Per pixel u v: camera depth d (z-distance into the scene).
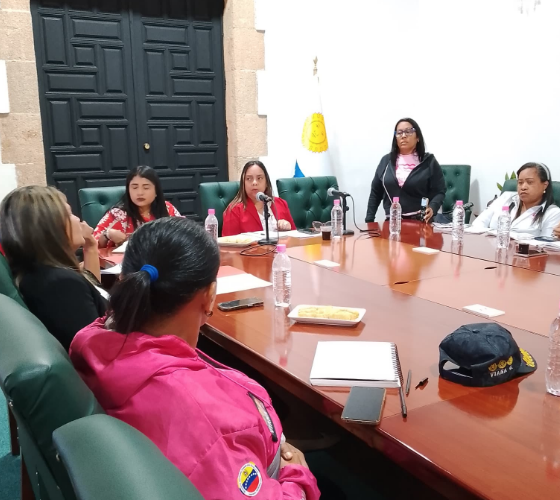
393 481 1.27
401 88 5.00
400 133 3.79
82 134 4.12
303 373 1.19
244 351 1.35
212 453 0.70
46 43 3.89
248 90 4.39
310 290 1.88
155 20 4.19
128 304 0.78
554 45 3.91
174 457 0.70
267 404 0.92
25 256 1.32
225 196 3.61
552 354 1.18
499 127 4.39
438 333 1.43
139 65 4.20
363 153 4.92
